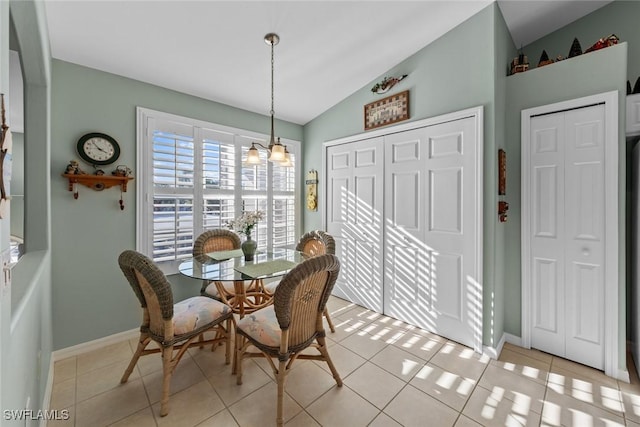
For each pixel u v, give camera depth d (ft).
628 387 5.94
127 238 7.97
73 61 7.07
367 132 9.97
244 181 10.74
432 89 8.16
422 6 6.84
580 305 6.72
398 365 6.80
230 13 6.23
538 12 7.57
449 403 5.55
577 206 6.72
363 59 8.65
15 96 7.50
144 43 6.83
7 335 2.76
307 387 6.01
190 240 9.16
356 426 4.99
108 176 7.32
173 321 5.78
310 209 12.48
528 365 6.75
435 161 8.14
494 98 6.97
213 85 8.96
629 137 6.54
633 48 7.16
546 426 4.99
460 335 7.72
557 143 6.97
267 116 11.59
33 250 5.90
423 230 8.50
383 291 9.73
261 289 8.70
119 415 5.24
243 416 5.23
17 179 7.63
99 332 7.57
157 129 8.50
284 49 7.65
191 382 6.18
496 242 7.18
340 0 6.31
